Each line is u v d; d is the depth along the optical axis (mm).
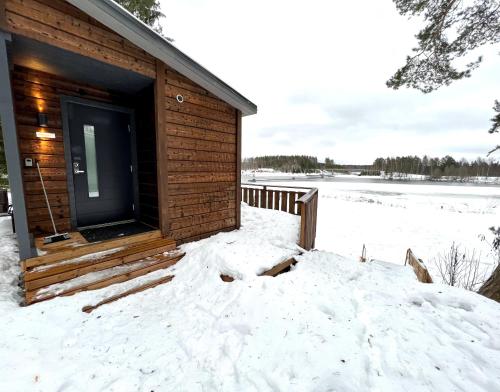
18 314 1780
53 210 3256
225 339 1644
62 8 2289
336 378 1238
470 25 4074
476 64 4387
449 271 4637
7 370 1336
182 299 2219
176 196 3467
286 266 2971
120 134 3877
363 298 2096
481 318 1759
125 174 3984
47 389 1247
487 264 5359
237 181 4484
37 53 2455
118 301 2137
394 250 6340
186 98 3475
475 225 8766
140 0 6809
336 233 7727
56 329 1713
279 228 4652
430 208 12125
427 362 1342
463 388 1176
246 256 2877
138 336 1713
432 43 4457
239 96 4004
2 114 1992
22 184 2176
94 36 2516
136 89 3664
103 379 1335
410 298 2135
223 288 2299
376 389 1170
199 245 3445
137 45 2844
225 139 4188
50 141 3188
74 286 2162
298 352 1444
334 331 1635
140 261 2795
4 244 3213
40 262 2326
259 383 1261
